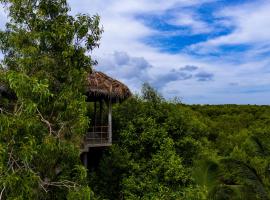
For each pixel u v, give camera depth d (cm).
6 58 1162
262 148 1841
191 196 1709
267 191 1475
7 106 1230
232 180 1532
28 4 1147
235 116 4928
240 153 2364
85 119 1105
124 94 2023
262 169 1800
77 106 1100
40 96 911
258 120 4703
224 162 1529
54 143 987
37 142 950
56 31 1137
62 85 1155
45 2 1162
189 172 1973
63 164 1106
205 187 1606
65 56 1137
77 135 1158
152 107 2331
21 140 896
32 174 884
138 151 2114
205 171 1627
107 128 2119
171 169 1894
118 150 2056
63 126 1078
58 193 1093
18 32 1143
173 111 2339
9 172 884
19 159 898
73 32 1163
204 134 2786
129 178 1952
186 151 2245
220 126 4312
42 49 1146
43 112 1084
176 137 2289
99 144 2011
